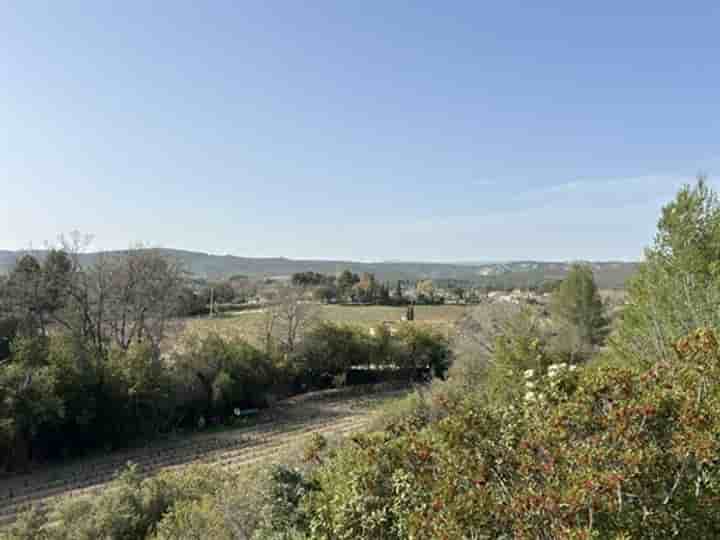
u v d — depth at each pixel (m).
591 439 3.38
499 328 24.69
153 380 29.38
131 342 31.98
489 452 3.76
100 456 26.27
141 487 14.59
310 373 42.69
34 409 23.86
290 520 8.68
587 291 27.12
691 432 3.15
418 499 4.74
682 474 3.27
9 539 12.70
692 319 9.55
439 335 46.91
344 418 34.25
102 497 13.96
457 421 4.00
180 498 13.78
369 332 46.16
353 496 6.31
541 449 3.49
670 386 3.61
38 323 31.17
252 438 29.50
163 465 24.77
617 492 3.02
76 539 12.48
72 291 31.08
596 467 3.17
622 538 2.90
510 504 3.22
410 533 3.68
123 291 31.86
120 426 27.61
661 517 3.13
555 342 22.53
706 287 9.80
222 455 26.22
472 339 27.12
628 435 3.23
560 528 2.98
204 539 9.52
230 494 10.30
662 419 3.30
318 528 7.20
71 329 29.97
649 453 3.13
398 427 6.19
